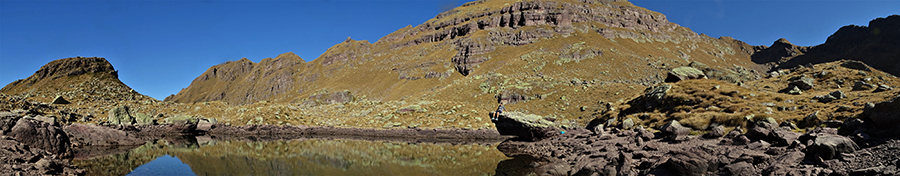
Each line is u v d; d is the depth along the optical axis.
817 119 24.09
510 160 28.67
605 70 160.75
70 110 54.97
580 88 100.50
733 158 17.48
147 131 53.28
